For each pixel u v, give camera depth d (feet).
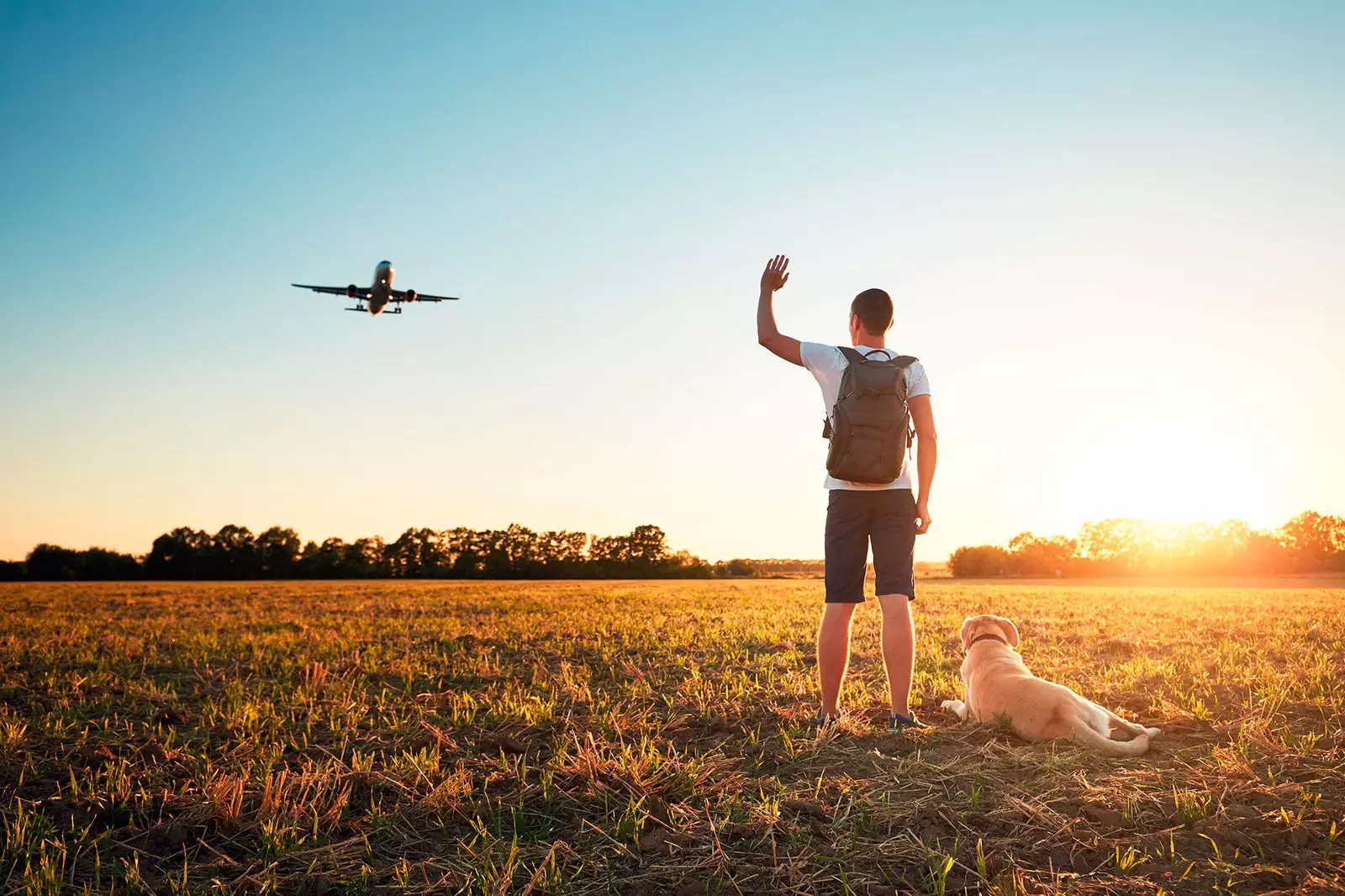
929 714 14.96
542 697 17.24
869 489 13.56
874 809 9.10
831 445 13.29
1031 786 9.82
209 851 8.75
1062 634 28.53
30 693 18.81
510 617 40.70
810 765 11.16
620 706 15.78
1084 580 230.68
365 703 16.97
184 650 27.20
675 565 300.61
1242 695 15.55
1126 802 9.07
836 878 7.50
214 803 9.64
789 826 8.68
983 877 7.34
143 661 23.71
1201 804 8.91
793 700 16.05
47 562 291.99
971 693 13.83
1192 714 13.56
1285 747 11.18
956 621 34.50
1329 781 9.72
